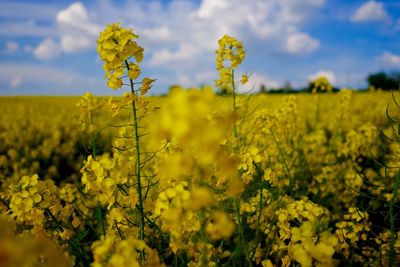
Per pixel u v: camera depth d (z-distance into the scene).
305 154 6.27
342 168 5.81
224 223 1.69
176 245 2.02
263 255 2.93
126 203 2.55
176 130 1.30
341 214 4.43
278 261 2.73
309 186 5.23
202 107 1.33
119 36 2.50
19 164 6.91
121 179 2.49
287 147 5.61
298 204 2.52
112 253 1.66
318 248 1.71
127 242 1.63
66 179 6.66
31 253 1.57
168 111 1.35
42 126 12.07
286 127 5.40
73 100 29.38
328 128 9.91
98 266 1.64
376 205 4.05
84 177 2.41
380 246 3.07
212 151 1.46
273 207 3.24
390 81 26.20
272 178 2.81
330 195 5.20
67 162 8.07
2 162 6.48
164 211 1.99
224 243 3.24
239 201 2.65
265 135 4.93
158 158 3.49
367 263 2.86
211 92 1.37
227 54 3.83
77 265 2.79
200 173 1.59
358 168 5.77
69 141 9.77
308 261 1.71
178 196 1.89
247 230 3.42
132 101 2.60
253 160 2.67
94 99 4.25
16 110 18.52
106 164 2.35
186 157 1.56
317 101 8.61
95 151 3.81
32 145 10.19
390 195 4.00
